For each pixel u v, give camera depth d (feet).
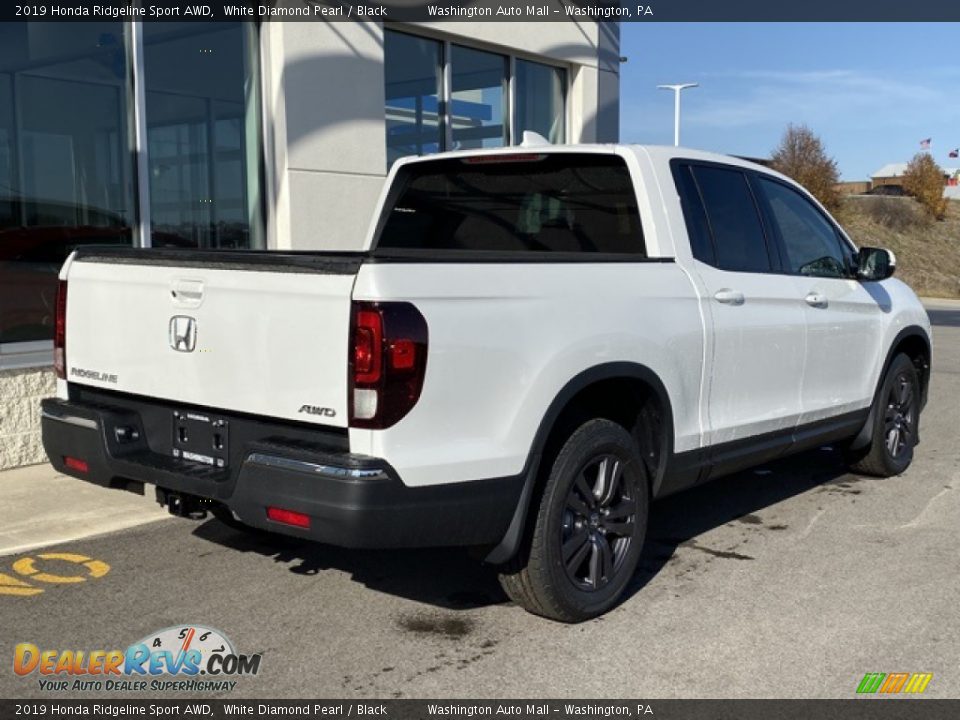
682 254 15.52
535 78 36.40
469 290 11.89
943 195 187.32
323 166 27.68
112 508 18.93
